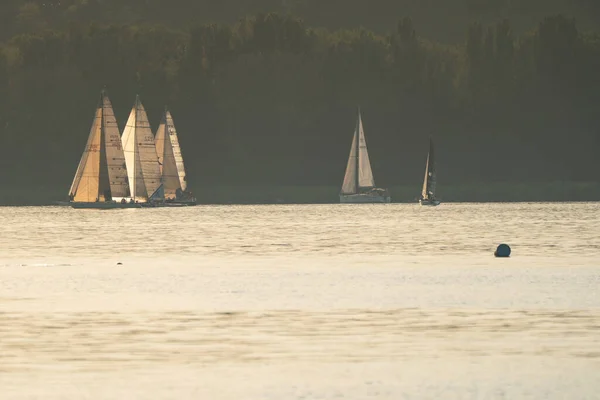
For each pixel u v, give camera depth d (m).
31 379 116.38
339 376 117.19
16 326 149.00
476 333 141.12
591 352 127.94
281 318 155.00
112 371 119.94
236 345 133.88
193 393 110.19
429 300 174.62
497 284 199.62
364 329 144.88
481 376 116.62
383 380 115.25
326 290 191.38
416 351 129.62
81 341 137.00
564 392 109.44
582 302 169.88
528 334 140.00
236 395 109.44
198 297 181.62
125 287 199.25
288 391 110.88
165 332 143.50
